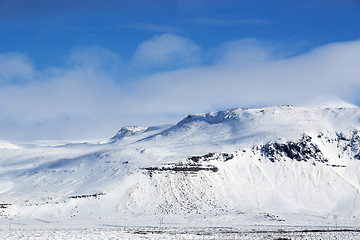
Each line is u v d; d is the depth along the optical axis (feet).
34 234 389.80
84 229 553.64
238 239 410.11
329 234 485.56
